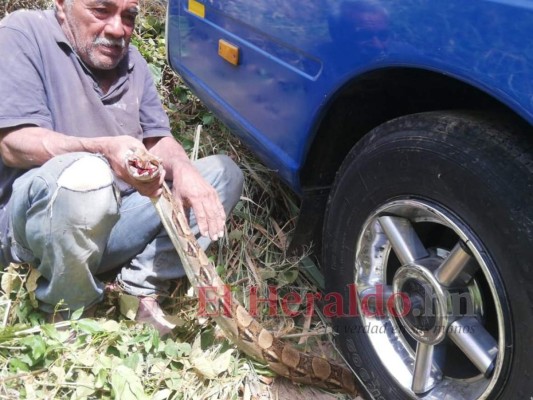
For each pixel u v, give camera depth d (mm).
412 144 1893
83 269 2184
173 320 2400
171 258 2457
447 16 1698
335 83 2084
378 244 2125
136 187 2123
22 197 2086
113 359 2170
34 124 2221
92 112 2398
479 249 1739
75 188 2000
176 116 3742
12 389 2004
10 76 2205
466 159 1740
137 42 4164
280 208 3145
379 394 2184
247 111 2645
